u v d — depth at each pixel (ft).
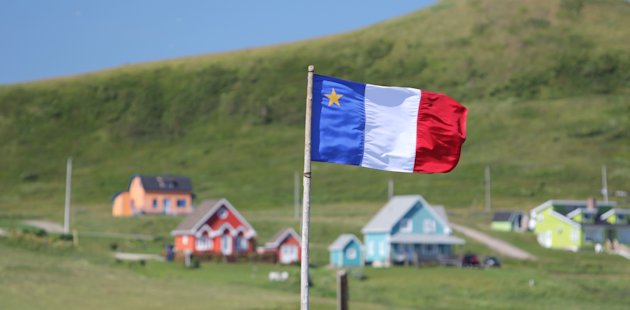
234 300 230.68
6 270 253.44
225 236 374.22
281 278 291.58
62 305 207.72
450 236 383.04
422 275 306.55
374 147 79.87
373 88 80.69
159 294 235.20
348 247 363.76
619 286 300.40
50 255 312.29
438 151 80.69
